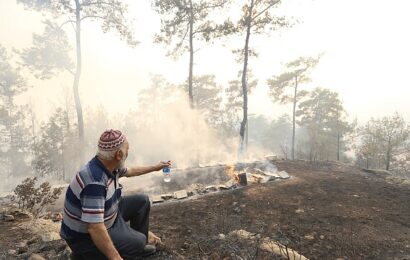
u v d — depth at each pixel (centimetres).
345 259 552
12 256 419
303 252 581
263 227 696
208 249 452
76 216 229
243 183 1120
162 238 604
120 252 265
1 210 675
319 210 816
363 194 958
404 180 1152
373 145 2300
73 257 256
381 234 658
